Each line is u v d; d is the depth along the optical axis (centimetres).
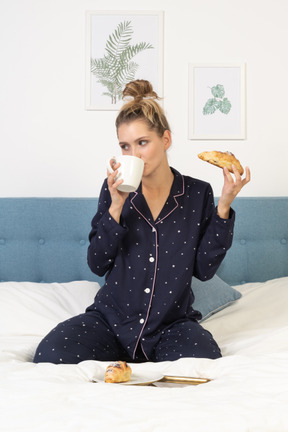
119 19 282
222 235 171
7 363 145
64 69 282
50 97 282
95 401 104
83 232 271
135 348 171
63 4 282
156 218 179
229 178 163
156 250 175
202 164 283
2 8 281
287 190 286
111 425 91
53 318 214
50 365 136
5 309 216
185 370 135
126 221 179
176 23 283
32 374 126
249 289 249
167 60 283
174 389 112
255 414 96
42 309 219
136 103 170
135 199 179
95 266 180
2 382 118
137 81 184
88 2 282
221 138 284
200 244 177
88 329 169
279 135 286
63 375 128
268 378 116
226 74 284
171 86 283
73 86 282
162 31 282
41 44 282
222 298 232
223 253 175
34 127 281
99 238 172
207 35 284
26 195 281
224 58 285
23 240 270
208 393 108
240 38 285
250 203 275
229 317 218
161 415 95
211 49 285
